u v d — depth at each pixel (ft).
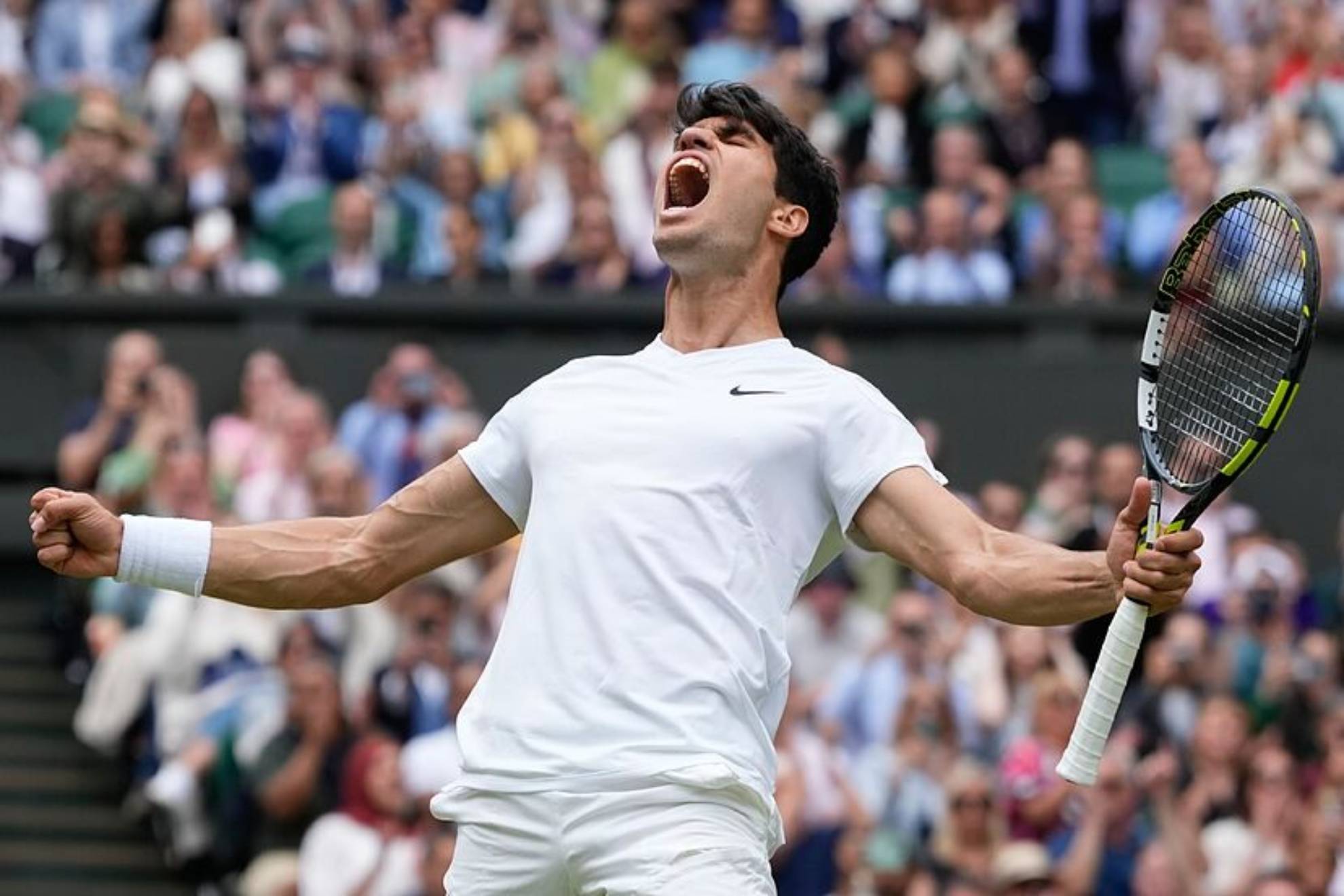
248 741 87.81
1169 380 44.47
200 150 121.70
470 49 128.67
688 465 41.01
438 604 89.20
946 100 127.13
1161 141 130.72
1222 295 47.09
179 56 127.65
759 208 42.63
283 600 43.47
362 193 119.03
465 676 86.89
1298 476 117.60
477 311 116.78
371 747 84.89
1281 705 93.09
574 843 39.99
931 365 117.50
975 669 89.51
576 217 119.75
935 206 120.16
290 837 86.28
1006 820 84.84
